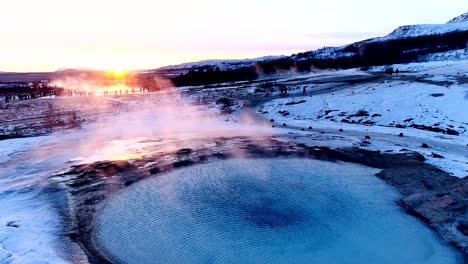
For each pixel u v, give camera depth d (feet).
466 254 46.65
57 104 207.92
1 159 89.15
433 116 117.39
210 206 61.62
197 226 54.70
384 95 146.51
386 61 389.80
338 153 91.40
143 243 49.73
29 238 49.19
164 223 55.52
